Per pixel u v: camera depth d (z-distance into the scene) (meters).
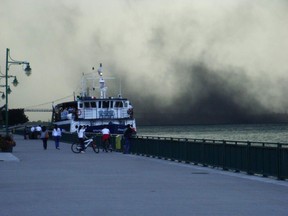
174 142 33.84
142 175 23.66
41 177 22.73
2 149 42.38
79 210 13.62
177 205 14.45
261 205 14.41
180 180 21.38
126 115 67.81
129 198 15.89
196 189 18.20
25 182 20.70
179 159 32.97
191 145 30.94
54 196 16.45
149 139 39.09
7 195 16.80
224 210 13.55
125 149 43.44
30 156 39.03
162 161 33.62
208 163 28.56
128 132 43.38
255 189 18.17
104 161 33.47
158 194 16.83
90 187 18.89
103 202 15.05
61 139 75.88
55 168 27.64
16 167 28.31
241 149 24.52
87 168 27.67
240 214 12.92
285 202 14.99
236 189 18.19
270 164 21.81
